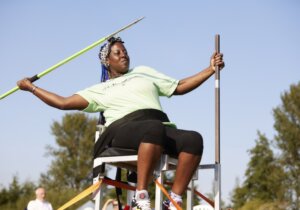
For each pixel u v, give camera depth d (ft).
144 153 12.76
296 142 99.40
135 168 14.99
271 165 98.78
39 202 30.04
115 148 13.80
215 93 14.78
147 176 12.77
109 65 15.70
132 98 14.51
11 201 89.97
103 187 14.15
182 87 15.20
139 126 13.23
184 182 13.38
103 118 15.58
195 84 15.16
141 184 12.71
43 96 14.65
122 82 14.84
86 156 120.67
